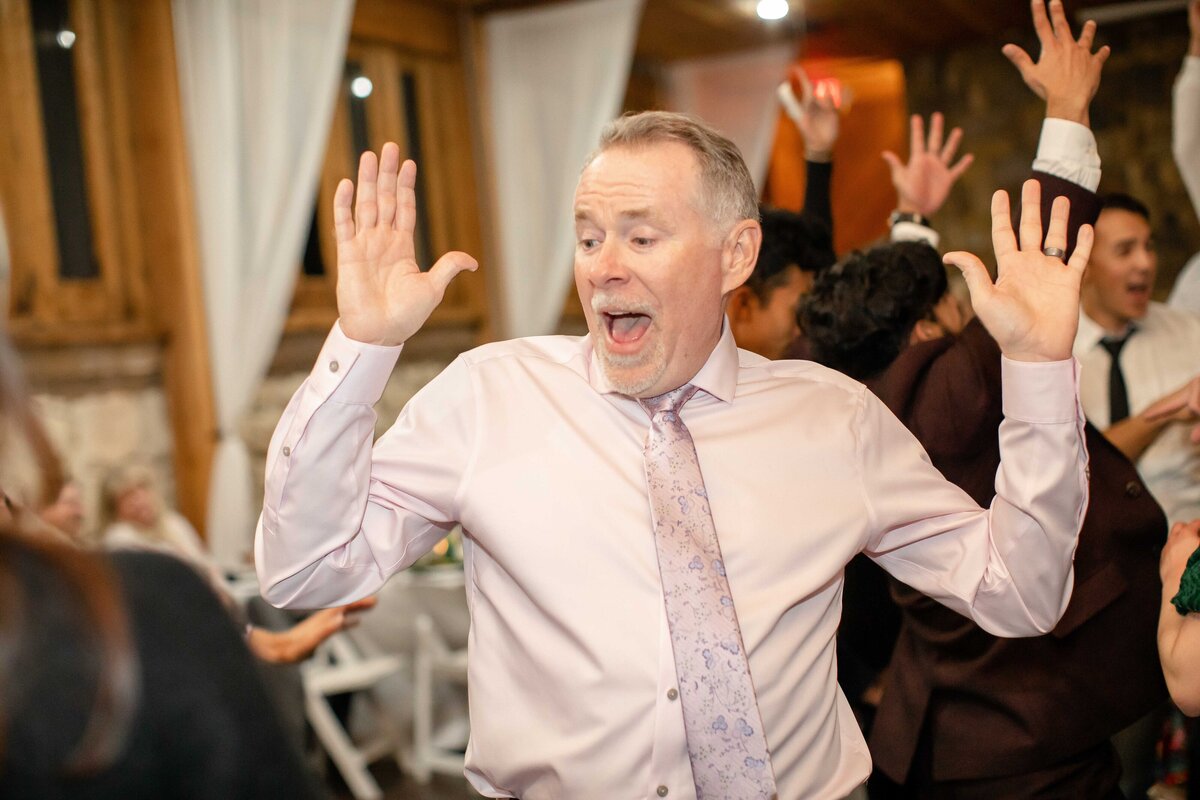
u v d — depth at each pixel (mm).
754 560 1287
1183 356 2760
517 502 1286
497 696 1316
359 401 1184
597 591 1258
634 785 1235
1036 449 1244
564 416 1339
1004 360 1253
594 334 1306
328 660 4051
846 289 1862
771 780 1197
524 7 6086
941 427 1677
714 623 1217
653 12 6211
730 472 1328
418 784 3965
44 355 4102
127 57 4551
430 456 1313
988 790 1677
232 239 4512
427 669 4059
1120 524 1681
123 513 3762
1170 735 2066
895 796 1845
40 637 661
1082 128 1668
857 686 1972
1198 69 2582
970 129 7488
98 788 658
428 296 1191
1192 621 1436
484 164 6316
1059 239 1267
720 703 1203
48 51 4281
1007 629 1325
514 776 1293
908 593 1730
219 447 4543
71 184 4352
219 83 4484
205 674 704
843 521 1327
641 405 1350
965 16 6723
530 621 1293
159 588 721
